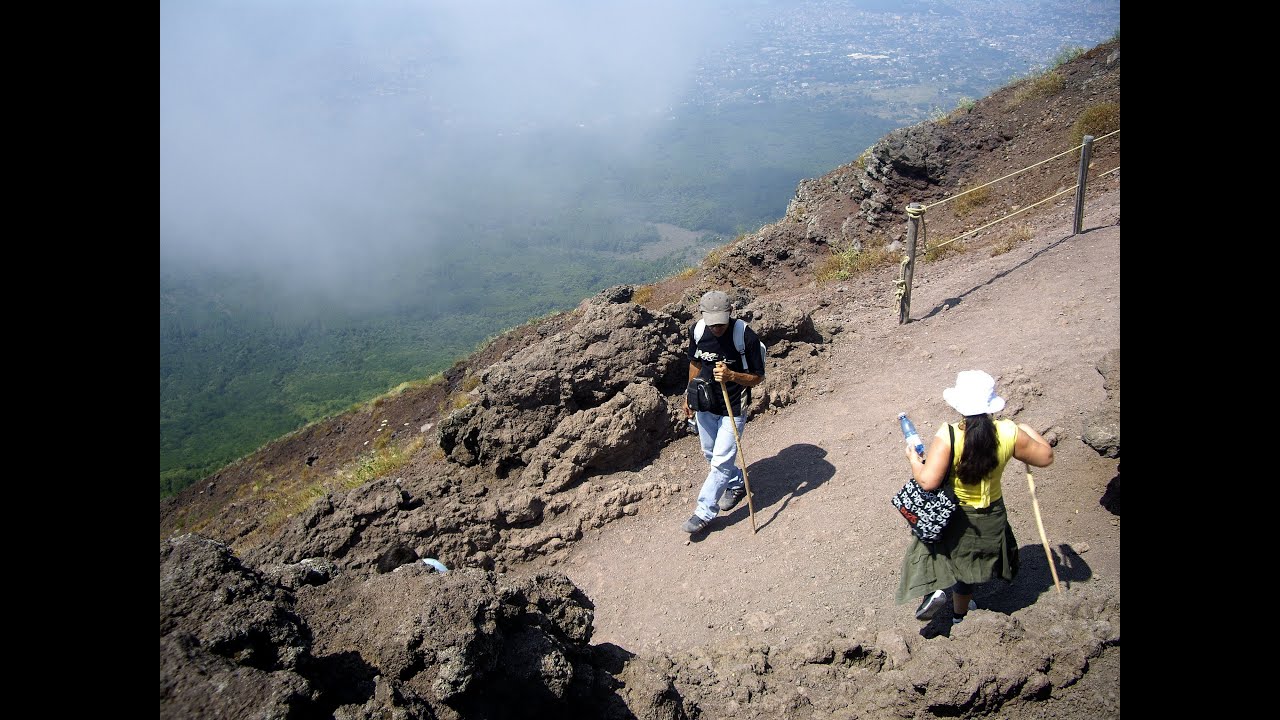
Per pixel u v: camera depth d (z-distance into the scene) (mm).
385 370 183875
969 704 3848
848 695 4262
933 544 4273
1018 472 5938
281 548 6402
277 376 180625
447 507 6727
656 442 7668
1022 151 15836
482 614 3305
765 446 7742
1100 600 4219
